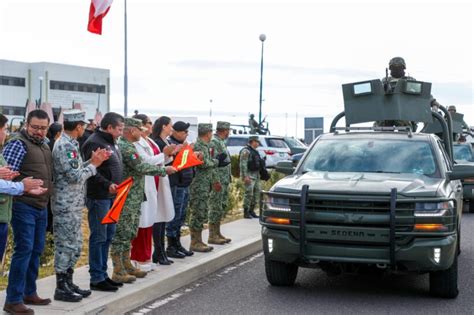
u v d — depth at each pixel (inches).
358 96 434.6
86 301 274.7
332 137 370.0
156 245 356.5
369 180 310.0
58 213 268.1
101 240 290.8
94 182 285.4
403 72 479.2
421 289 331.0
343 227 288.8
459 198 358.0
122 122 293.1
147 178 329.4
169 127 366.3
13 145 248.8
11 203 236.7
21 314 248.4
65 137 265.6
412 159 342.0
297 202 297.1
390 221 281.3
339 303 301.0
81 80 3769.7
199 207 396.5
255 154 577.0
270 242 303.6
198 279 355.9
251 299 308.8
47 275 342.3
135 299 293.9
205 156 391.5
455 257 298.4
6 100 3449.8
